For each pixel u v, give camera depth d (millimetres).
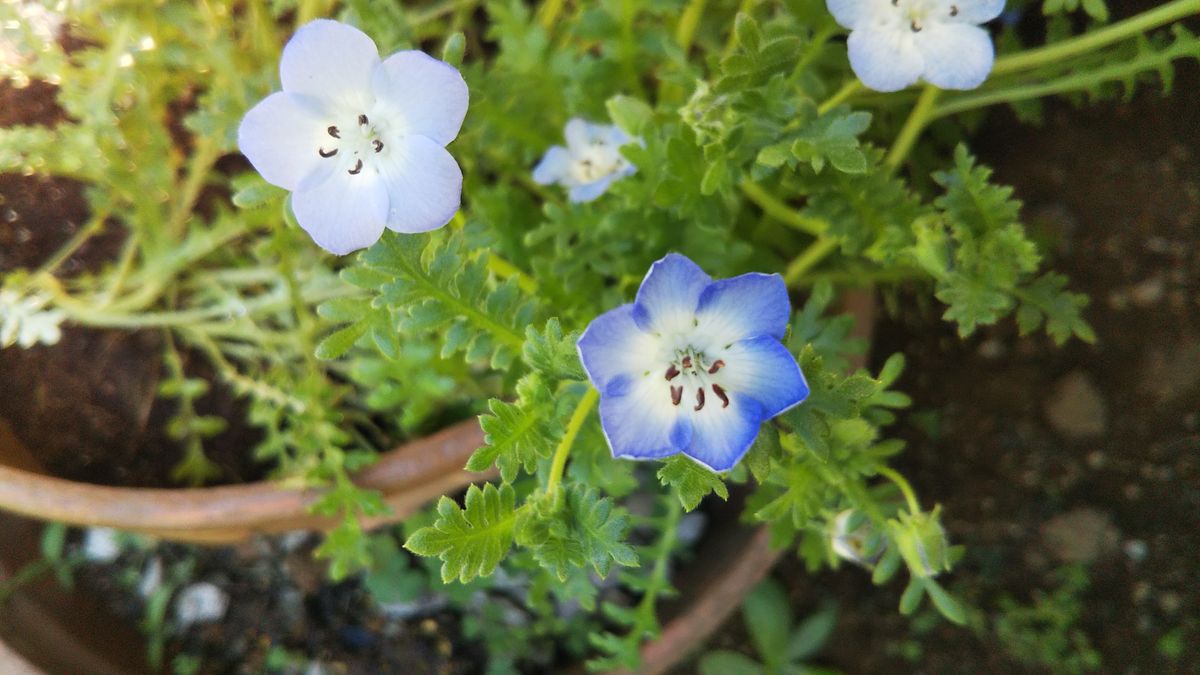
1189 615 251
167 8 217
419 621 266
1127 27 187
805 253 211
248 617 267
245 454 236
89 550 262
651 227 200
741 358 152
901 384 269
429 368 210
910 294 265
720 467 150
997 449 265
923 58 178
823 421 152
